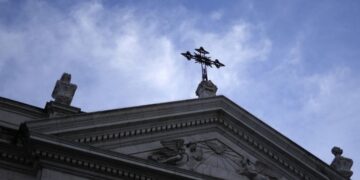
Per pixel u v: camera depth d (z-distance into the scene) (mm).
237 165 27234
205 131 27688
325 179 29016
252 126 28422
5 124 25219
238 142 28031
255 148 28203
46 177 22953
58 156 23516
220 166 26797
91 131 24875
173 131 26812
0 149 24062
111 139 25250
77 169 23625
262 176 27438
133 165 24359
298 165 28734
